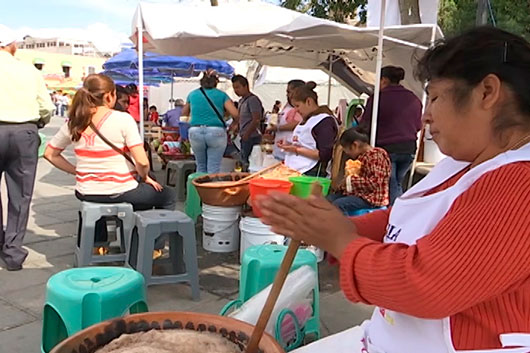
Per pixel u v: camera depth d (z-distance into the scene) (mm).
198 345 1529
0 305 3195
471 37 971
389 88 4887
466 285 840
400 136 4844
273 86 18125
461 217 883
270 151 5840
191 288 3400
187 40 4605
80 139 3643
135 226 3467
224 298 3449
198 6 4609
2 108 3643
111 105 3758
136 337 1558
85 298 2053
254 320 2098
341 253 976
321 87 15109
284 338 2242
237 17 4531
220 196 4234
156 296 3439
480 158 999
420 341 1059
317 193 1080
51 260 4062
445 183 1122
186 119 8000
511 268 827
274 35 4703
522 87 925
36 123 3943
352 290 963
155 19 4469
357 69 9391
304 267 2502
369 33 4961
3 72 3637
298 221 1004
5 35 3691
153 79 17094
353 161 4090
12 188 3799
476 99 950
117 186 3684
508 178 868
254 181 3682
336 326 3082
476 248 838
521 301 904
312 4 12742
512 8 6039
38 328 2912
